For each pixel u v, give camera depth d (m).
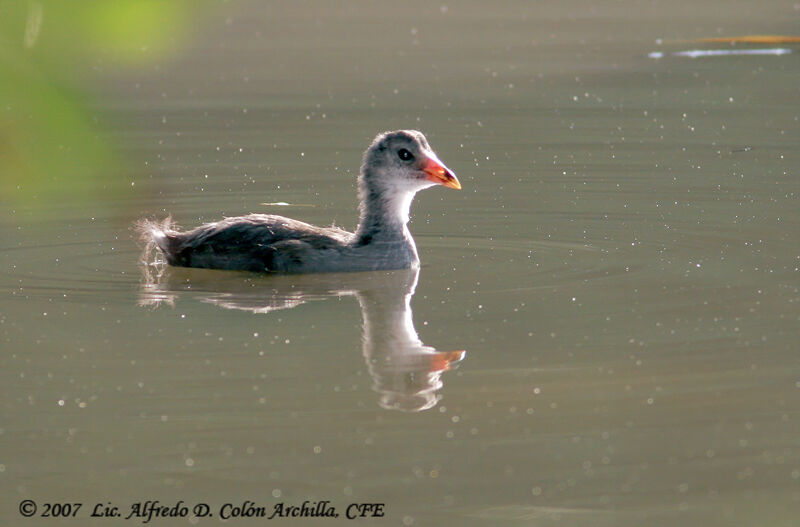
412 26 35.94
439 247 16.45
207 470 9.27
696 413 10.23
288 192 19.56
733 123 23.81
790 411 10.22
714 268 14.90
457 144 22.75
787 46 31.30
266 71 30.05
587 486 8.92
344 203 18.95
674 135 23.03
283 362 11.62
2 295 14.01
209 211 18.34
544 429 9.97
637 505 8.64
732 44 31.84
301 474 9.17
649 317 12.91
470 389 10.87
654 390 10.76
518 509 8.61
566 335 12.34
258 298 13.95
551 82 28.03
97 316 13.16
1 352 11.91
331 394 10.78
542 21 36.25
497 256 15.84
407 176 15.17
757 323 12.60
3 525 8.45
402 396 10.72
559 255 15.80
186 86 28.44
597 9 37.97
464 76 28.95
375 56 31.70
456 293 14.09
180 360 11.69
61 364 11.56
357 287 14.45
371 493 8.89
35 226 17.22
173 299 13.91
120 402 10.58
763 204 18.25
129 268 15.31
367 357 11.75
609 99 26.23
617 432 9.87
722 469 9.19
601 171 20.62
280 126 24.36
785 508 8.54
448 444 9.67
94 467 9.32
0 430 9.98
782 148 21.80
